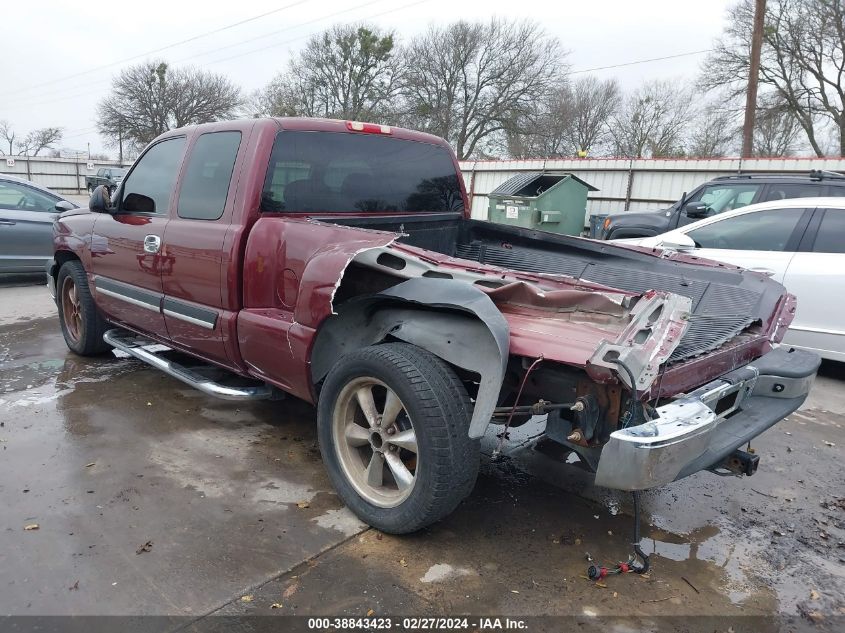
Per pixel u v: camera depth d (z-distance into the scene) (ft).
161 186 13.56
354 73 141.59
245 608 7.84
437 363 8.84
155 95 170.50
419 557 9.11
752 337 10.65
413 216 13.98
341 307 10.04
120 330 16.94
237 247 11.21
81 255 16.24
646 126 145.79
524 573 8.88
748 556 9.71
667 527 10.46
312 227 10.44
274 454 12.32
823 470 13.07
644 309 7.94
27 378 16.29
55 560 8.64
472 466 8.76
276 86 153.48
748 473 9.57
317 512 10.22
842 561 9.70
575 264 14.16
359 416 10.20
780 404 10.71
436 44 133.80
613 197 49.21
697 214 27.71
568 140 149.69
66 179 129.39
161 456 12.03
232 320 11.46
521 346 8.19
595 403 8.19
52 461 11.63
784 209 20.17
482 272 9.29
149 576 8.38
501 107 134.41
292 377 10.74
